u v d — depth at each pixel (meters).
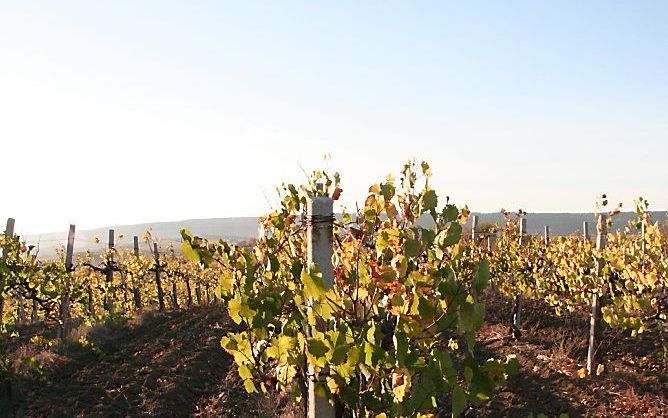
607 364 10.90
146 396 10.19
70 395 10.16
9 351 12.73
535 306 16.75
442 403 9.18
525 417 8.69
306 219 3.43
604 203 10.26
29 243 11.62
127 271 19.92
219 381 11.41
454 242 3.33
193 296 28.58
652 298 8.23
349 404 3.21
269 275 3.91
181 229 3.89
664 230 9.55
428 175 3.54
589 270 10.87
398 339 2.88
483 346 12.99
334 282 3.37
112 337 14.70
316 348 2.96
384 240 3.30
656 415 8.40
